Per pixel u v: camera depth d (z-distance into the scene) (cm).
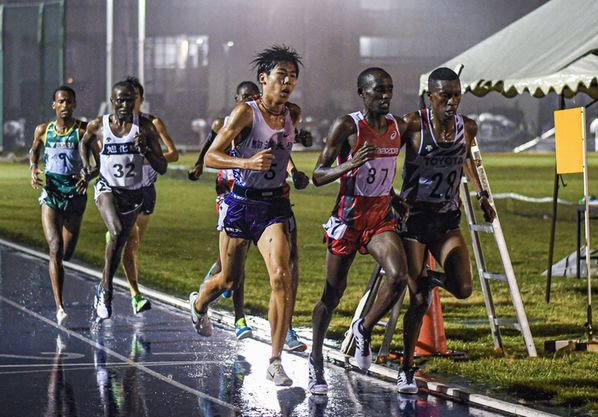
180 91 6656
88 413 659
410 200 711
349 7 7138
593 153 5775
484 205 799
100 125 943
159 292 1183
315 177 673
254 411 666
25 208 2494
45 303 1119
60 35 3894
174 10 6700
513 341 901
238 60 6881
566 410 652
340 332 944
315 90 7012
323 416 653
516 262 1538
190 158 5003
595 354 830
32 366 800
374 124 679
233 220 733
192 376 769
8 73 6300
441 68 704
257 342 905
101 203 936
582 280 1317
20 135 5019
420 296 709
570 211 2448
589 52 951
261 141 713
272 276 713
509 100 6994
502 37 1119
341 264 701
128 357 837
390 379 757
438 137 696
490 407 666
